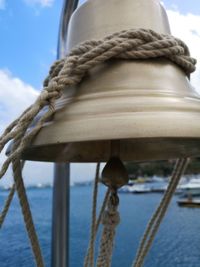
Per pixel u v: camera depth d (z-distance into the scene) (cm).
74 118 38
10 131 43
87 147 78
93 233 75
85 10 53
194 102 41
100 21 50
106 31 49
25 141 40
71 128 37
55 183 92
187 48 50
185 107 38
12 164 48
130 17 49
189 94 44
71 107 41
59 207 90
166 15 56
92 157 78
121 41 43
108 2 51
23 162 60
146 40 44
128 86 42
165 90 42
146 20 50
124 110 36
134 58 45
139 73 44
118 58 45
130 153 78
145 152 77
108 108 37
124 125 34
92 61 43
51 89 40
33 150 64
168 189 67
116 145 60
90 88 44
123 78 43
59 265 86
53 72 47
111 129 34
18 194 50
